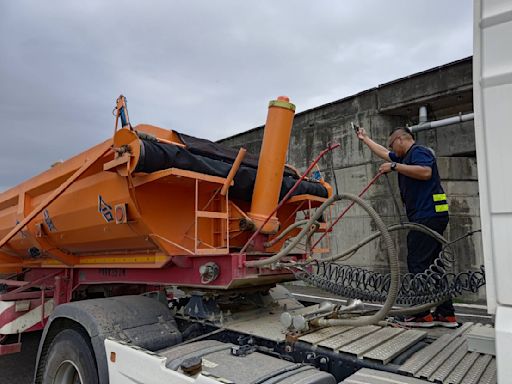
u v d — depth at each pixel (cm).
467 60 840
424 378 192
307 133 1112
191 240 329
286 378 201
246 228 318
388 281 257
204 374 200
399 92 939
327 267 278
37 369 328
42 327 449
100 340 271
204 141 381
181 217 326
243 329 286
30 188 463
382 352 221
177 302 362
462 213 902
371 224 924
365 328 270
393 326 281
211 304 317
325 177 1045
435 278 256
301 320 249
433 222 304
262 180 339
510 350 117
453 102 916
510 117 123
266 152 343
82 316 289
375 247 903
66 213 393
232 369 216
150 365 230
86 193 363
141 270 359
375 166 951
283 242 385
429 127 910
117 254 389
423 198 311
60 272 481
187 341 290
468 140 920
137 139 279
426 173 290
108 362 263
